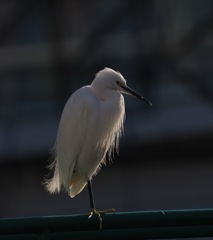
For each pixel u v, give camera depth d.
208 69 17.05
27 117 17.09
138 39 16.39
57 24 16.67
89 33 17.45
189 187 15.37
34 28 19.41
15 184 15.57
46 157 15.63
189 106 16.33
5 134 16.38
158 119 15.90
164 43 16.30
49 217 4.57
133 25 16.78
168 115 16.05
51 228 4.57
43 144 15.77
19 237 4.66
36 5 16.70
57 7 16.62
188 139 15.59
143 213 4.59
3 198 15.41
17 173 15.65
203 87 16.30
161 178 15.46
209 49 17.05
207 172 15.55
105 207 15.13
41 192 15.35
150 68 16.17
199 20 17.09
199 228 4.65
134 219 4.59
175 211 4.60
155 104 16.30
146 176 15.44
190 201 15.13
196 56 17.03
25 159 15.65
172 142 15.56
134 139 15.35
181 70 16.20
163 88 16.52
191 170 15.55
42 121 16.73
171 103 16.39
